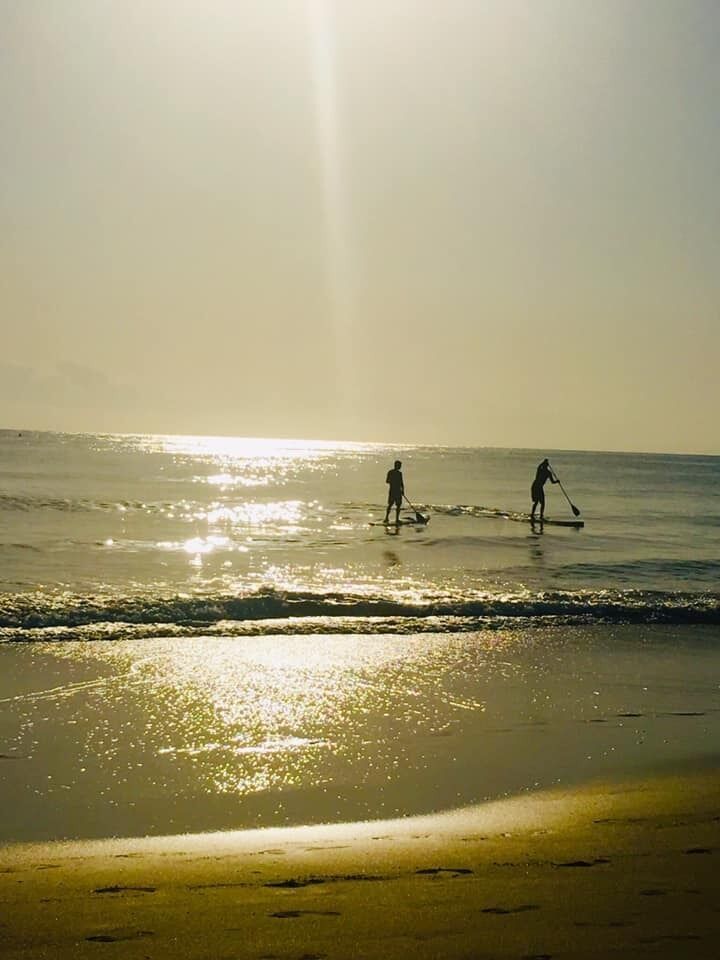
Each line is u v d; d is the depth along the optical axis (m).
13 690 9.59
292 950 4.05
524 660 11.82
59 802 6.66
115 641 12.14
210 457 108.25
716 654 12.63
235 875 5.20
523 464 119.62
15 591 15.44
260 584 17.20
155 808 6.61
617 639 13.37
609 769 7.69
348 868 5.32
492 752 8.10
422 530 29.69
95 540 23.86
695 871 5.20
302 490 51.38
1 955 4.01
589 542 27.22
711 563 22.64
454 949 4.05
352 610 14.53
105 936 4.23
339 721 8.88
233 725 8.65
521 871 5.22
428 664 11.40
